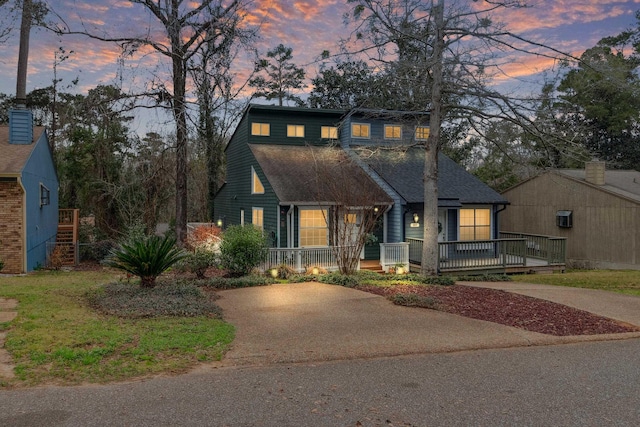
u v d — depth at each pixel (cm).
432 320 864
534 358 668
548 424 446
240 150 2136
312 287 1188
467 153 2922
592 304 1078
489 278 1588
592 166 2066
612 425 446
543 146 1405
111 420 428
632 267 1891
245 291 1126
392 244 1642
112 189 2198
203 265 1277
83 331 686
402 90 1453
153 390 504
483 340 745
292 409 465
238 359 619
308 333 752
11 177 1387
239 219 2142
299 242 1616
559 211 2195
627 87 1184
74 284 1153
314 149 2028
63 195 2453
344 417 450
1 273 1430
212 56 1850
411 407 479
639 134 3338
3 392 486
